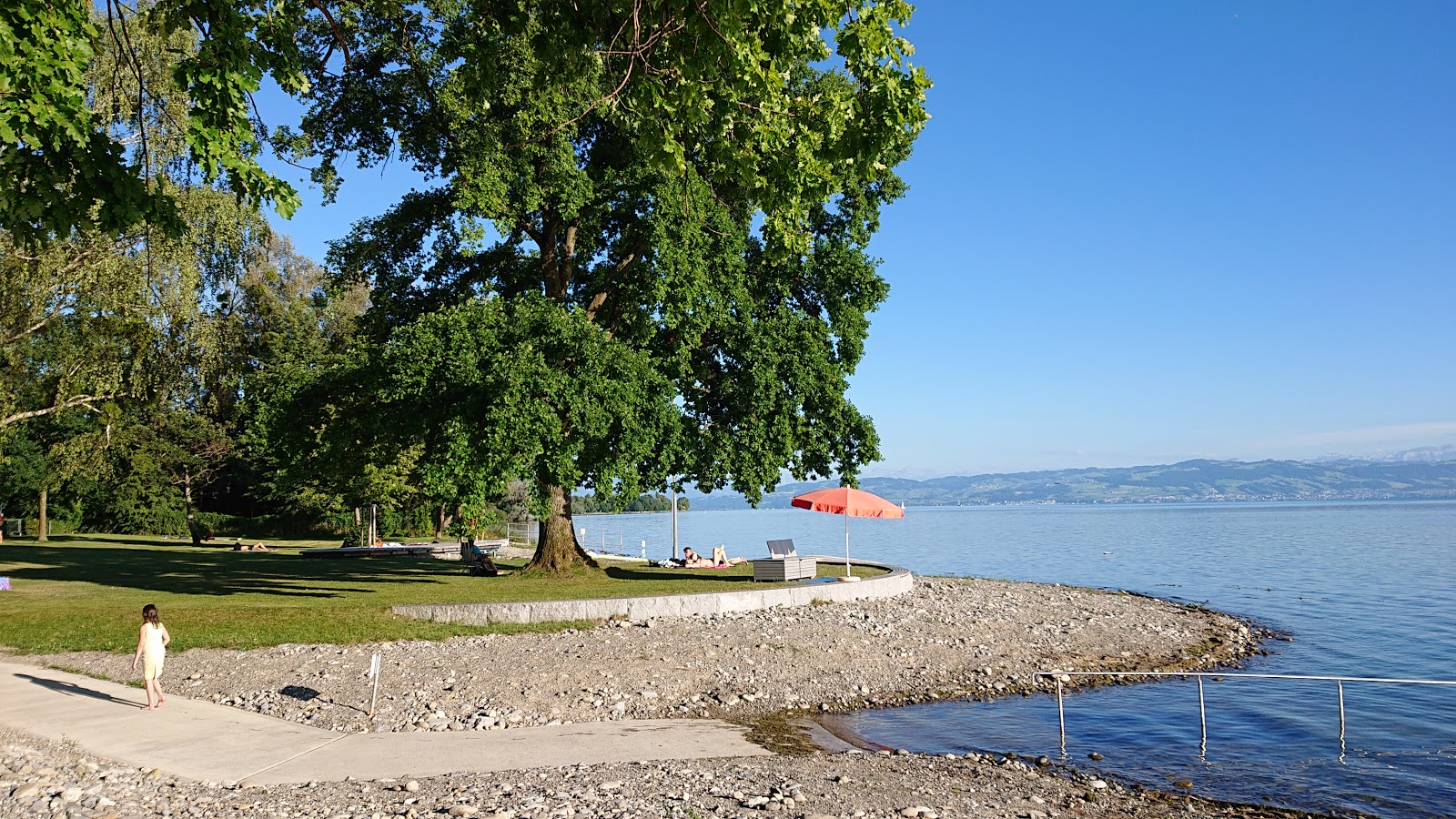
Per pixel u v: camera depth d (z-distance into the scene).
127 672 15.77
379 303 28.80
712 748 11.95
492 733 12.53
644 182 24.66
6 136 7.79
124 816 8.51
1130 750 12.80
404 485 45.91
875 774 10.80
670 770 10.59
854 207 28.22
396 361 21.36
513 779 10.04
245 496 63.19
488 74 13.30
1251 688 16.97
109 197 9.20
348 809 8.78
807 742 12.66
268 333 53.38
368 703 14.03
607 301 27.72
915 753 12.17
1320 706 15.55
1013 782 10.93
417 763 10.74
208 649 17.33
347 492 45.03
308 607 20.83
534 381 20.73
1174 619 25.73
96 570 32.41
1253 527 115.81
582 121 26.39
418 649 17.58
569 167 23.77
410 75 23.38
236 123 9.79
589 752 11.53
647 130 11.36
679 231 23.61
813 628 20.14
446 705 14.02
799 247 12.93
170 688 14.76
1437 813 10.34
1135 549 69.81
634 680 15.77
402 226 28.02
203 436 51.16
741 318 26.30
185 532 60.81
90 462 34.75
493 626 19.61
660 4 10.95
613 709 14.17
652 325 24.78
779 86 11.19
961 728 13.84
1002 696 15.96
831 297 28.14
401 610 20.22
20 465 49.59
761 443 25.86
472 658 16.89
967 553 65.69
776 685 15.94
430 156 26.61
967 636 20.59
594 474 22.31
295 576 29.78
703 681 15.99
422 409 21.91
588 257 29.19
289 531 61.47
